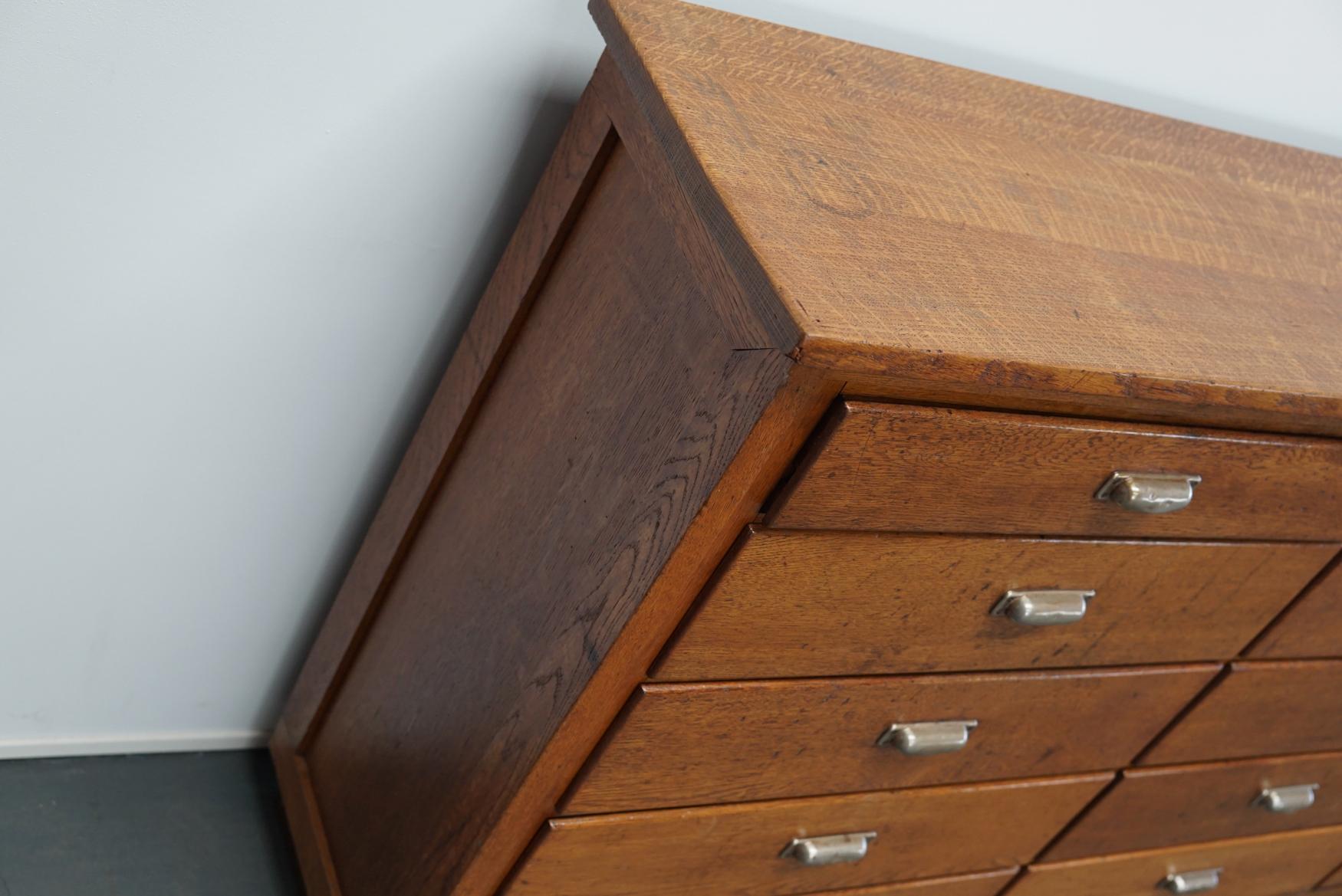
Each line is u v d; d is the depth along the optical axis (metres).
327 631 1.20
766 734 0.91
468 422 1.03
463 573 0.99
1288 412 0.82
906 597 0.87
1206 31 1.22
